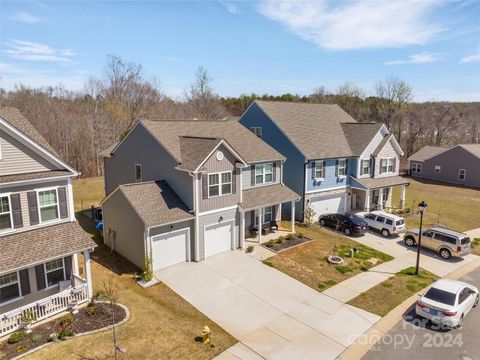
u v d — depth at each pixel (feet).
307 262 72.59
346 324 51.13
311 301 57.52
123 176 92.99
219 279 63.87
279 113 108.06
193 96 240.73
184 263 69.97
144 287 59.67
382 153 110.63
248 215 86.58
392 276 68.03
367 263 73.46
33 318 45.96
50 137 169.37
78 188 130.21
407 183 114.83
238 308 54.70
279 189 89.61
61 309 49.60
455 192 145.07
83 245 51.31
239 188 76.84
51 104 191.42
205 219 71.20
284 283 63.21
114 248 74.43
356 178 107.55
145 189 70.90
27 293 50.60
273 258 73.46
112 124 183.73
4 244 46.57
